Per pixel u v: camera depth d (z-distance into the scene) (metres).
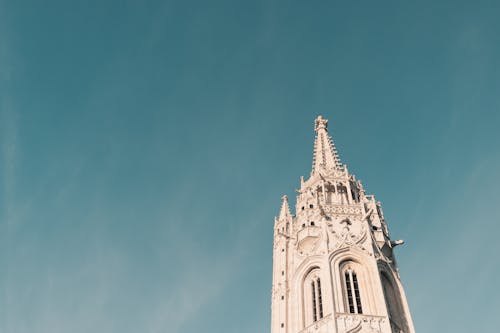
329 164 94.31
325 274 64.38
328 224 72.25
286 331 64.06
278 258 78.69
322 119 111.31
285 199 88.12
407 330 61.09
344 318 58.62
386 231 75.50
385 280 66.56
